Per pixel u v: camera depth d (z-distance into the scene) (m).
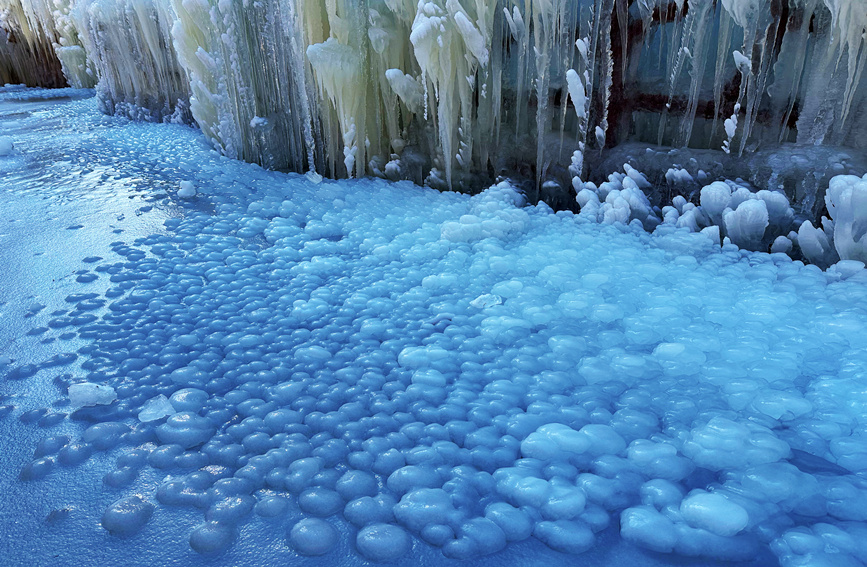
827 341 1.69
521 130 3.25
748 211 2.32
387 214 3.10
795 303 1.90
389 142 3.84
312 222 2.96
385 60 3.41
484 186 3.45
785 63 2.34
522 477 1.16
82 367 1.61
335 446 1.28
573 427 1.35
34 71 9.20
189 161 4.13
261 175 3.87
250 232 2.85
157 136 5.06
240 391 1.50
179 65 5.37
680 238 2.44
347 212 3.11
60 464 1.23
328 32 3.53
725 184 2.47
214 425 1.37
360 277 2.33
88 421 1.38
